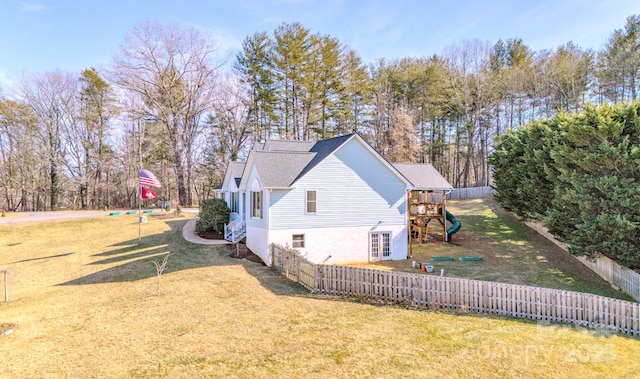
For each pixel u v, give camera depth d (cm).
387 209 1808
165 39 3550
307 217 1653
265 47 3812
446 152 4844
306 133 3953
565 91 3684
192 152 4259
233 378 629
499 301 1022
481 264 1680
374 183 1784
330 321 923
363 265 1678
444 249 2002
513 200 2350
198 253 1738
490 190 3503
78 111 4191
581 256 1535
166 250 1794
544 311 984
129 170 4478
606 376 665
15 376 634
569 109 3588
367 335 832
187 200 4181
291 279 1345
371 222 1773
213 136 4216
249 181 1892
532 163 1977
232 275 1373
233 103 3925
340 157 1720
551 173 1658
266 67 3838
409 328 884
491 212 2850
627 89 3334
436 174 2380
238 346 762
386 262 1742
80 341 788
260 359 703
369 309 1030
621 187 1299
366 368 670
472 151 4300
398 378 635
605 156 1313
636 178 1309
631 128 1367
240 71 3941
